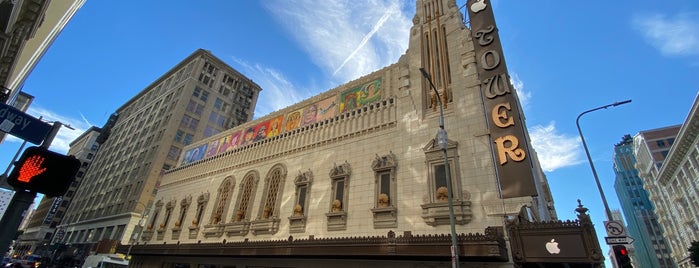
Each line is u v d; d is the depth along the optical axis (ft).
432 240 46.11
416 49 76.07
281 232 72.38
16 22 39.99
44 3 39.73
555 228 42.32
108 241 166.20
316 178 75.00
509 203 47.96
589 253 38.86
